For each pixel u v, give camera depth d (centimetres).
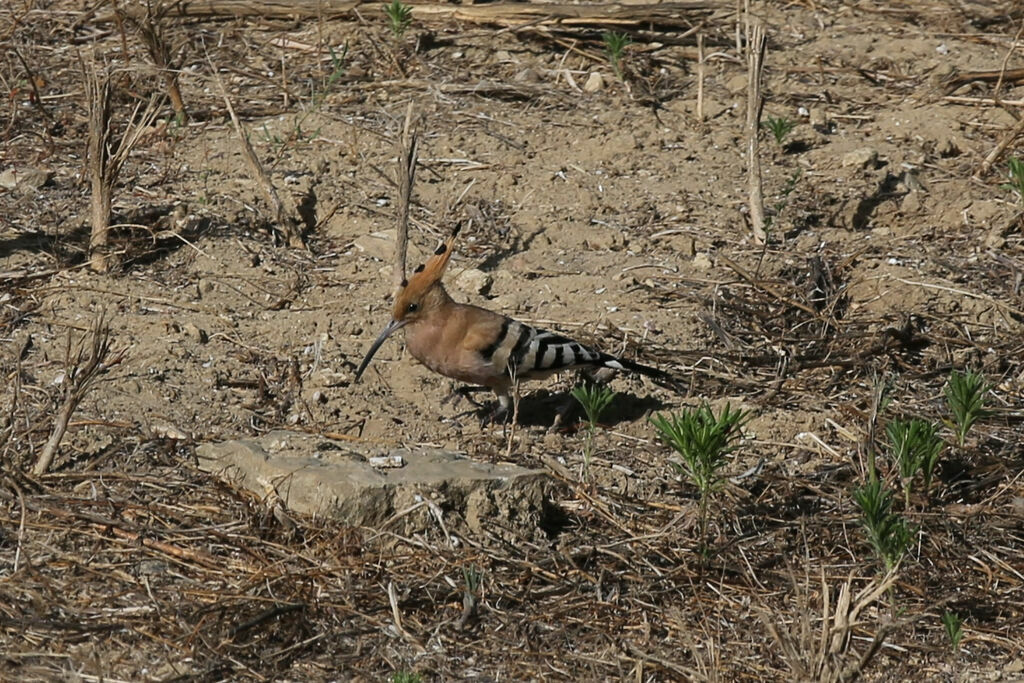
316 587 909
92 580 903
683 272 1365
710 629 918
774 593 952
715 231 1438
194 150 1536
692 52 1817
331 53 1686
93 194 1302
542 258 1380
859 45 1867
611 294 1318
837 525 1019
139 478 1000
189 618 869
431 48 1795
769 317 1307
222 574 912
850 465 1103
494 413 1136
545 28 1816
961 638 930
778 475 1084
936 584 981
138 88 1639
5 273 1280
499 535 987
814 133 1641
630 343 1231
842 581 967
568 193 1492
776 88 1739
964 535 1023
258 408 1127
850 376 1235
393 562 942
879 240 1443
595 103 1684
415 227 1420
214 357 1187
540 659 879
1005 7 1962
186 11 1817
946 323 1309
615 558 978
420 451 1063
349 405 1143
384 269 1340
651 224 1447
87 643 852
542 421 1156
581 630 911
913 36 1897
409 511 970
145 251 1334
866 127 1673
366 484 970
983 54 1844
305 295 1296
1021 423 1179
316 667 855
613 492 1046
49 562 915
